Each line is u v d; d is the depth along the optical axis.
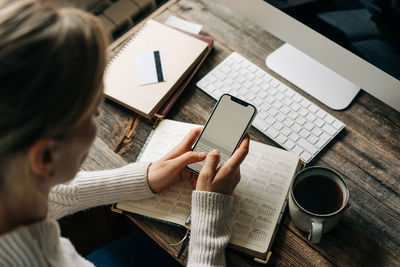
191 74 0.88
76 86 0.32
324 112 0.80
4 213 0.42
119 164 0.77
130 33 0.97
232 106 0.69
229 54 0.92
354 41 0.71
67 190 0.67
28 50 0.29
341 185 0.62
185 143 0.70
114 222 1.01
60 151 0.36
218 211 0.62
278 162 0.72
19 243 0.42
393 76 0.69
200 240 0.61
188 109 0.84
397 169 0.74
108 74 0.85
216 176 0.63
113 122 0.82
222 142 0.67
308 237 0.66
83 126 0.37
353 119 0.81
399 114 0.81
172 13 1.00
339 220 0.63
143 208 0.69
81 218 1.16
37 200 0.44
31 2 0.31
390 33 0.64
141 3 1.69
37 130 0.32
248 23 0.97
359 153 0.76
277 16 0.81
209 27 0.97
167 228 0.69
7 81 0.29
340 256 0.65
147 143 0.78
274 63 0.89
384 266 0.64
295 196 0.62
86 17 0.33
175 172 0.67
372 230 0.67
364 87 0.76
